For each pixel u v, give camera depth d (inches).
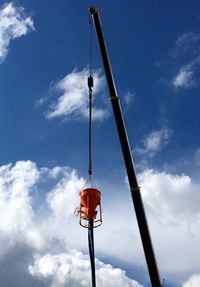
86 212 787.4
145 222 780.6
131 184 813.2
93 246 762.8
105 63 935.7
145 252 762.2
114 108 888.3
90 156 869.8
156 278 740.7
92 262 749.3
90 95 946.7
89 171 854.5
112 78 919.0
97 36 968.3
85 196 798.5
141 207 792.9
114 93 900.6
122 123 871.1
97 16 987.9
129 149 846.5
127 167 829.8
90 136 893.8
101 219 788.6
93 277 735.7
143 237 770.8
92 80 954.1
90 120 912.9
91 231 772.6
